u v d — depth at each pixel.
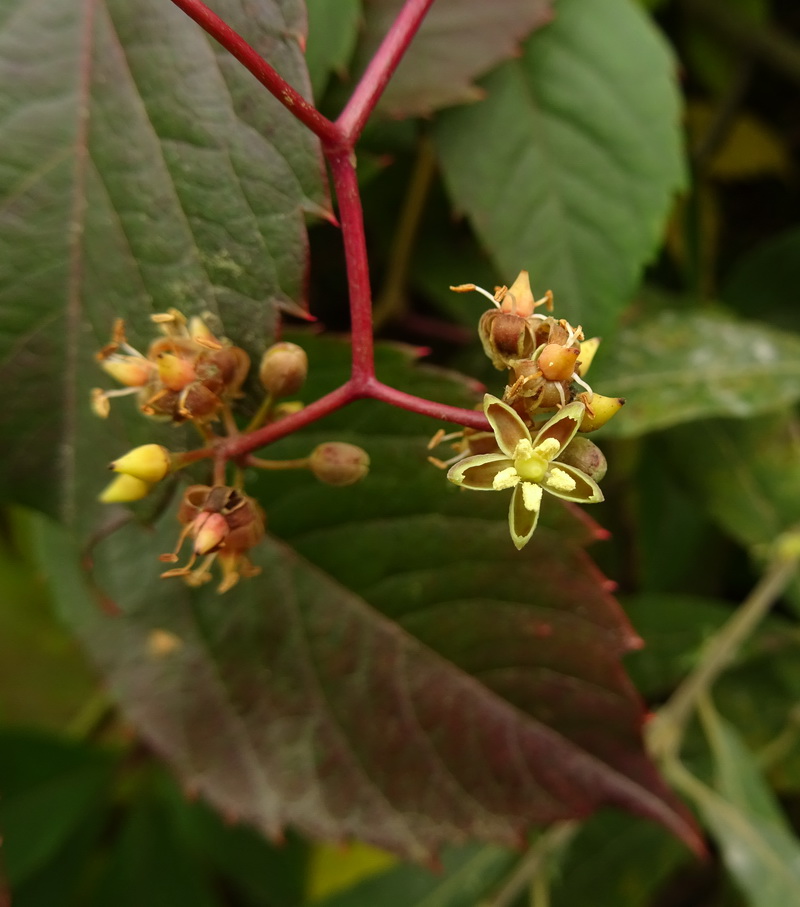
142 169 0.07
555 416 0.07
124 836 0.11
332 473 0.07
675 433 0.11
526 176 0.09
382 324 0.11
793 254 0.12
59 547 0.09
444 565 0.08
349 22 0.08
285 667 0.09
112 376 0.07
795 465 0.11
